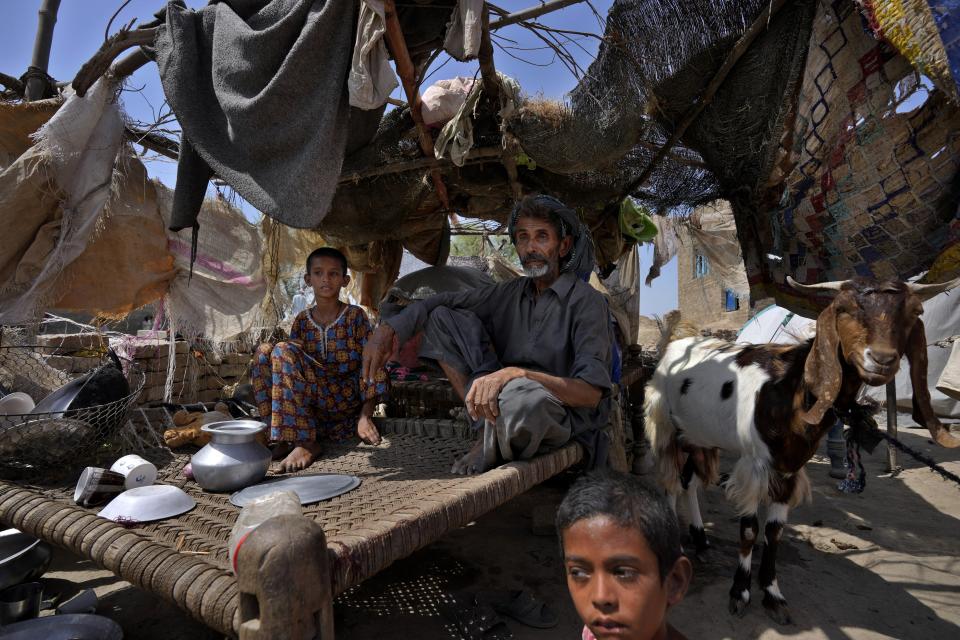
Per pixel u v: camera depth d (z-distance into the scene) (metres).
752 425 2.70
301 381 2.98
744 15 3.11
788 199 3.59
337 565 1.48
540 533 3.55
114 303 3.79
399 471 2.63
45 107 3.42
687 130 3.91
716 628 2.55
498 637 2.40
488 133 4.06
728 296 17.23
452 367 2.92
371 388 3.27
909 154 2.97
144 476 2.35
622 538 0.97
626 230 5.78
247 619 1.31
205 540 1.80
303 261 5.91
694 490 3.43
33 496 2.13
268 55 2.59
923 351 2.31
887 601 2.78
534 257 2.82
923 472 5.07
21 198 3.21
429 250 6.03
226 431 2.38
